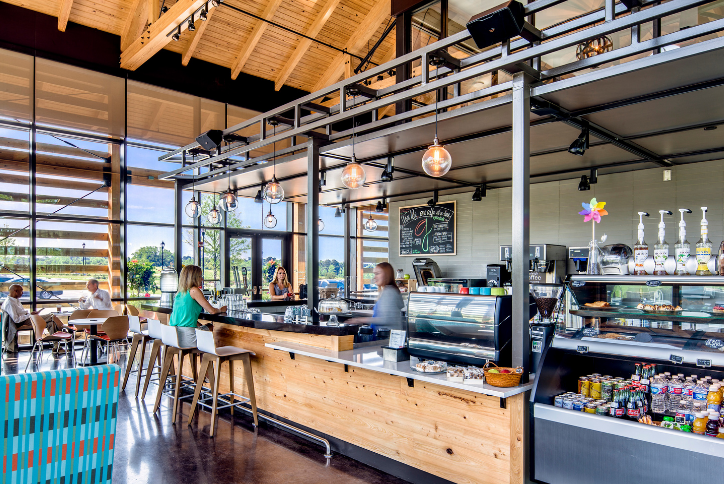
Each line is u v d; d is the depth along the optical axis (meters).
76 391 1.92
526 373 2.61
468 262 7.55
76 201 7.99
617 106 3.29
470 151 4.71
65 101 7.80
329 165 5.46
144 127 8.62
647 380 2.44
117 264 8.38
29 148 7.54
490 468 2.59
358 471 3.16
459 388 2.58
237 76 9.65
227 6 7.93
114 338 6.17
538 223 6.71
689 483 2.03
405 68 6.07
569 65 2.84
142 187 8.64
